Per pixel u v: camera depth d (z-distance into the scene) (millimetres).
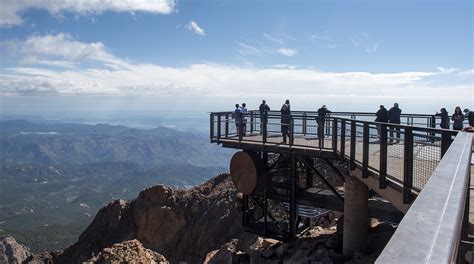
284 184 22734
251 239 30828
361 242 17609
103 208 52438
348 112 26906
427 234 2012
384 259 1718
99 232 49531
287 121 21391
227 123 23656
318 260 17266
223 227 40938
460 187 2998
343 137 17578
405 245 1870
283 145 20578
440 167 3850
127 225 48500
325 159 19891
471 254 4453
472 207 8766
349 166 16750
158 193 48469
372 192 19422
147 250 21406
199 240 41438
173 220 45719
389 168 14375
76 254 47719
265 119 21000
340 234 19656
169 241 44938
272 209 29594
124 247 21031
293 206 21500
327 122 23906
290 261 18656
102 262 19984
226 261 26594
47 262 49156
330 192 21672
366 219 17734
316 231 22250
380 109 23219
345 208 18062
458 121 21750
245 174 21969
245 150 22250
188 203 46844
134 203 50062
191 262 40375
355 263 16547
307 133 23969
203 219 43625
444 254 1782
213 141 23375
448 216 2289
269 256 20922
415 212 2387
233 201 43406
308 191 21906
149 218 46188
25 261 49438
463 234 4309
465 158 4418
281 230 22219
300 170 23188
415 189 11242
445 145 9828
